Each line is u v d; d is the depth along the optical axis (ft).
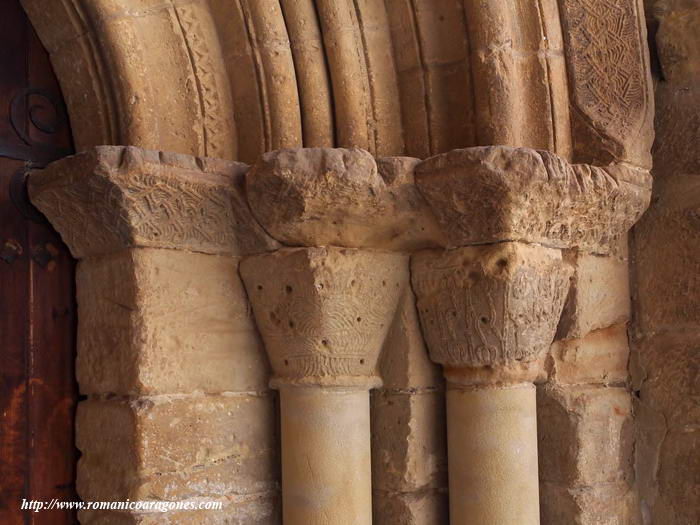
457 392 7.97
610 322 8.93
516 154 7.03
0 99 7.58
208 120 7.77
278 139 7.72
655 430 9.01
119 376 7.32
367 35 8.19
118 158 6.78
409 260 8.06
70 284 7.91
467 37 8.05
